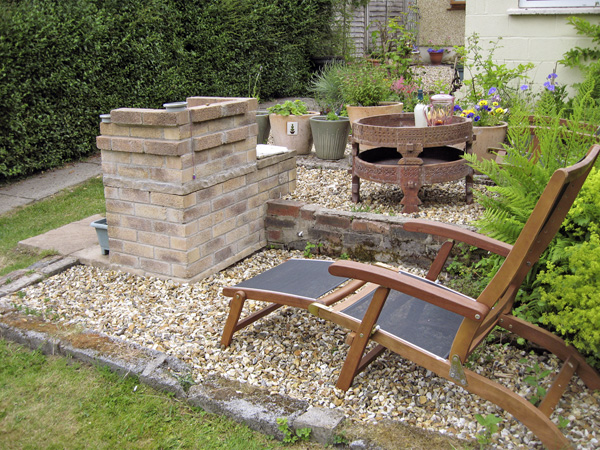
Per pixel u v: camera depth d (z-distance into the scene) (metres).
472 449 2.09
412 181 4.13
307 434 2.22
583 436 2.16
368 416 2.34
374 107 6.00
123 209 3.65
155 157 3.43
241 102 3.75
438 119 4.58
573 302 2.40
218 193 3.68
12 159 5.92
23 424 2.40
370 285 2.86
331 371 2.67
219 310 3.27
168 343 2.93
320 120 5.79
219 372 2.69
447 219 4.07
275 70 10.13
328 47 11.69
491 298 2.09
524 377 2.56
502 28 6.34
